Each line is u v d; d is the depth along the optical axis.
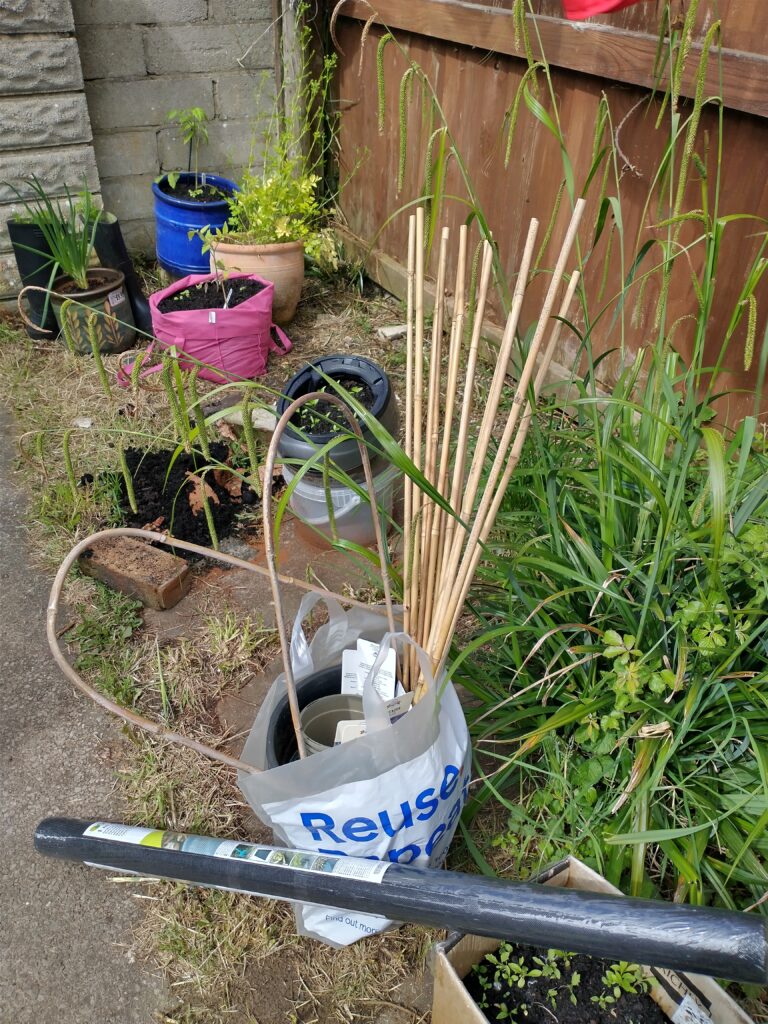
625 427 1.68
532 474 1.67
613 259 2.44
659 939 1.05
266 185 3.29
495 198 2.84
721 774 1.49
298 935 1.45
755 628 1.50
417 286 1.28
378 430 1.18
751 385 2.12
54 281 3.19
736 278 2.06
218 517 2.38
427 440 1.37
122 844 1.40
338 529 2.23
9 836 1.61
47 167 3.33
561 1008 1.26
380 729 1.22
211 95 3.73
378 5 3.08
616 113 2.26
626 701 1.43
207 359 2.88
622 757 1.52
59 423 2.77
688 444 1.43
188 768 1.72
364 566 1.91
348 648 1.59
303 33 3.51
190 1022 1.34
